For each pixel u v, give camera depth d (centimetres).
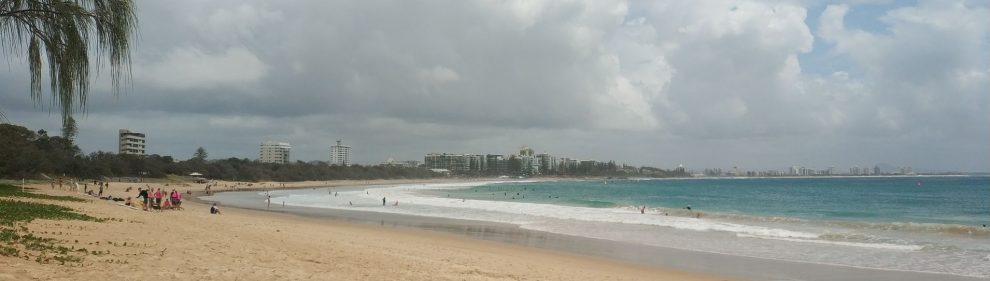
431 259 1622
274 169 18588
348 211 4816
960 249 2272
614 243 2531
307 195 8850
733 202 7438
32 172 8500
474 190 12481
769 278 1697
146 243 1238
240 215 3759
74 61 649
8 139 7744
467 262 1639
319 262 1272
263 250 1373
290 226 2644
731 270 1831
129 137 16600
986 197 8538
